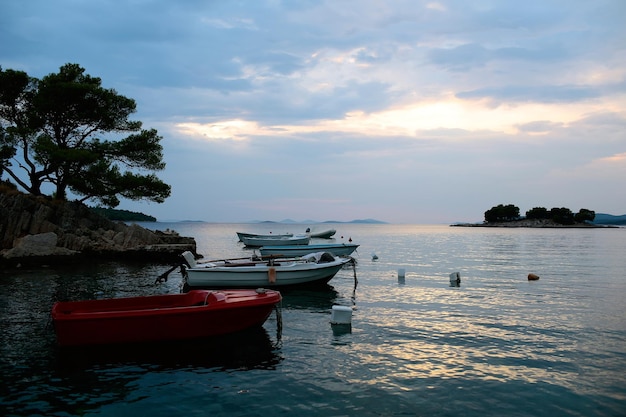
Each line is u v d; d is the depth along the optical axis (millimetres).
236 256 40812
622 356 10492
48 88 32875
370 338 11992
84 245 32000
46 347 11055
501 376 9234
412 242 69812
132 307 12336
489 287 21094
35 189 35094
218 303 11531
